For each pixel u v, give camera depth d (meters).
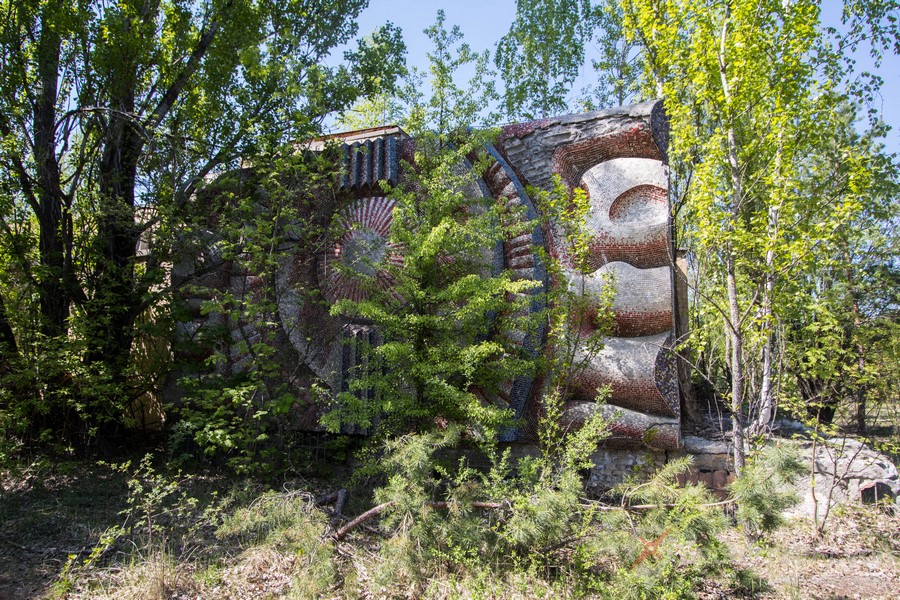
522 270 8.57
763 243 6.74
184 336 9.66
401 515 5.76
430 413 7.42
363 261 8.69
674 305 8.30
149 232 9.73
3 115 8.80
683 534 4.95
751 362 7.87
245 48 9.42
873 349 7.76
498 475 6.21
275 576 5.77
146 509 6.46
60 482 8.26
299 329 9.61
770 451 5.48
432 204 7.49
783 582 5.69
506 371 7.43
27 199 9.34
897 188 8.56
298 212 9.76
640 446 8.00
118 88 9.35
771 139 6.93
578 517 6.04
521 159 8.99
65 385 9.07
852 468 7.70
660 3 7.52
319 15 11.20
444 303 7.43
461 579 5.70
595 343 7.49
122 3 9.12
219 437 7.89
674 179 10.17
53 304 9.34
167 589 5.42
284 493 7.19
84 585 5.52
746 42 6.65
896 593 5.47
